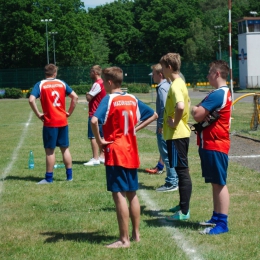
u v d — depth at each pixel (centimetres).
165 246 521
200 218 629
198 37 7912
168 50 8381
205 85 6738
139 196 758
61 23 6981
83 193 787
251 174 905
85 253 506
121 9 8825
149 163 1065
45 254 507
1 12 6850
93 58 7412
